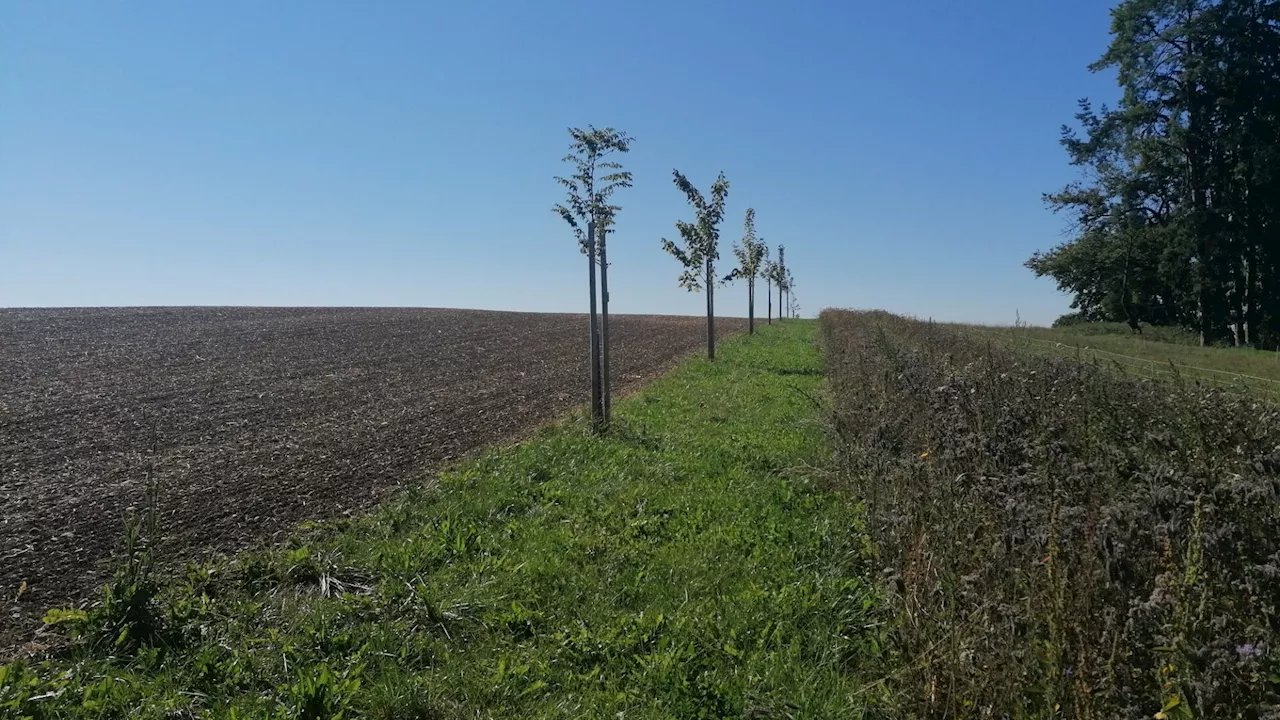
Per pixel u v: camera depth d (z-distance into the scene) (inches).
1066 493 160.9
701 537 230.5
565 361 901.2
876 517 194.5
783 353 929.5
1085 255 1369.3
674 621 173.5
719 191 784.9
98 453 379.9
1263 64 1155.9
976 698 114.4
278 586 197.6
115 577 176.7
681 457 338.3
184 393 613.6
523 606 184.5
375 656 159.5
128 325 1210.0
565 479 303.4
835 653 157.9
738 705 141.6
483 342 1170.0
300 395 605.0
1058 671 111.2
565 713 140.5
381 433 430.6
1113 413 221.8
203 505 277.6
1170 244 1227.2
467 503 264.8
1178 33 1180.5
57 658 158.1
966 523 165.8
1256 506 136.9
